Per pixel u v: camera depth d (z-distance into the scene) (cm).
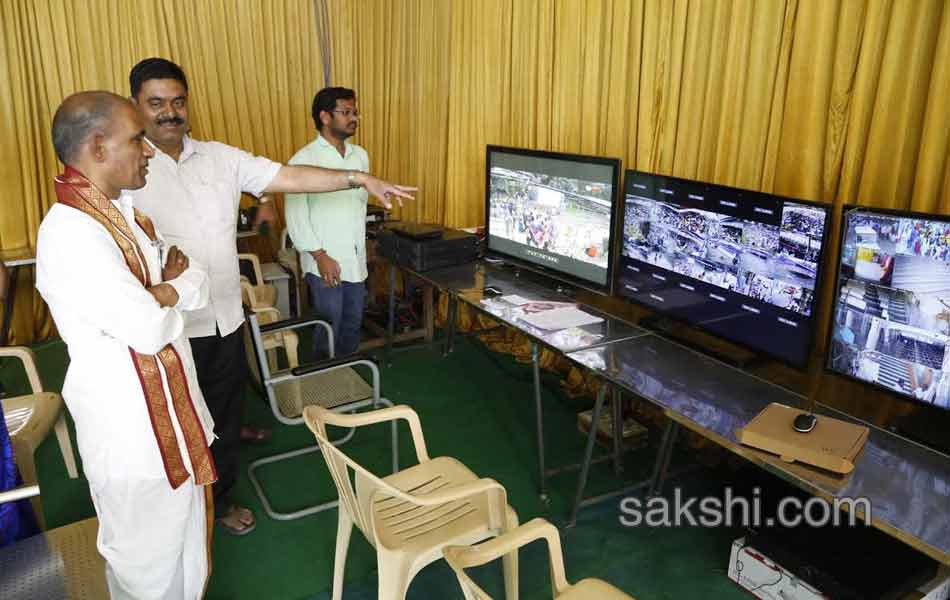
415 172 496
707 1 271
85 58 419
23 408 257
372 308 463
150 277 174
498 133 402
